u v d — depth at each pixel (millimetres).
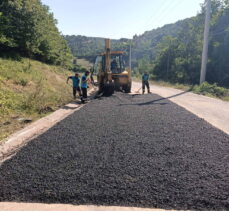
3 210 2482
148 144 4516
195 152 4109
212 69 24719
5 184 3008
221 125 6234
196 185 2957
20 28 15078
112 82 12148
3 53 13430
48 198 2697
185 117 6934
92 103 9477
